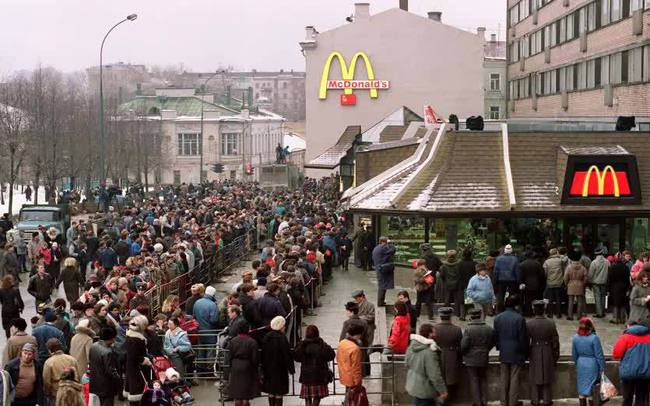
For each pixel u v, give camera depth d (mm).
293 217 43500
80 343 17922
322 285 31953
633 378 16297
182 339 19266
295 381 20469
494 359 18672
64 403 14766
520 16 83688
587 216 29453
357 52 84562
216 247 36094
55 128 70500
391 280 27906
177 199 64125
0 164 70062
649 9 47781
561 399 18062
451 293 25750
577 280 24984
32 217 44594
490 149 30781
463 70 84500
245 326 17031
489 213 29312
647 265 21703
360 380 16375
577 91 63094
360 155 37844
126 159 92688
